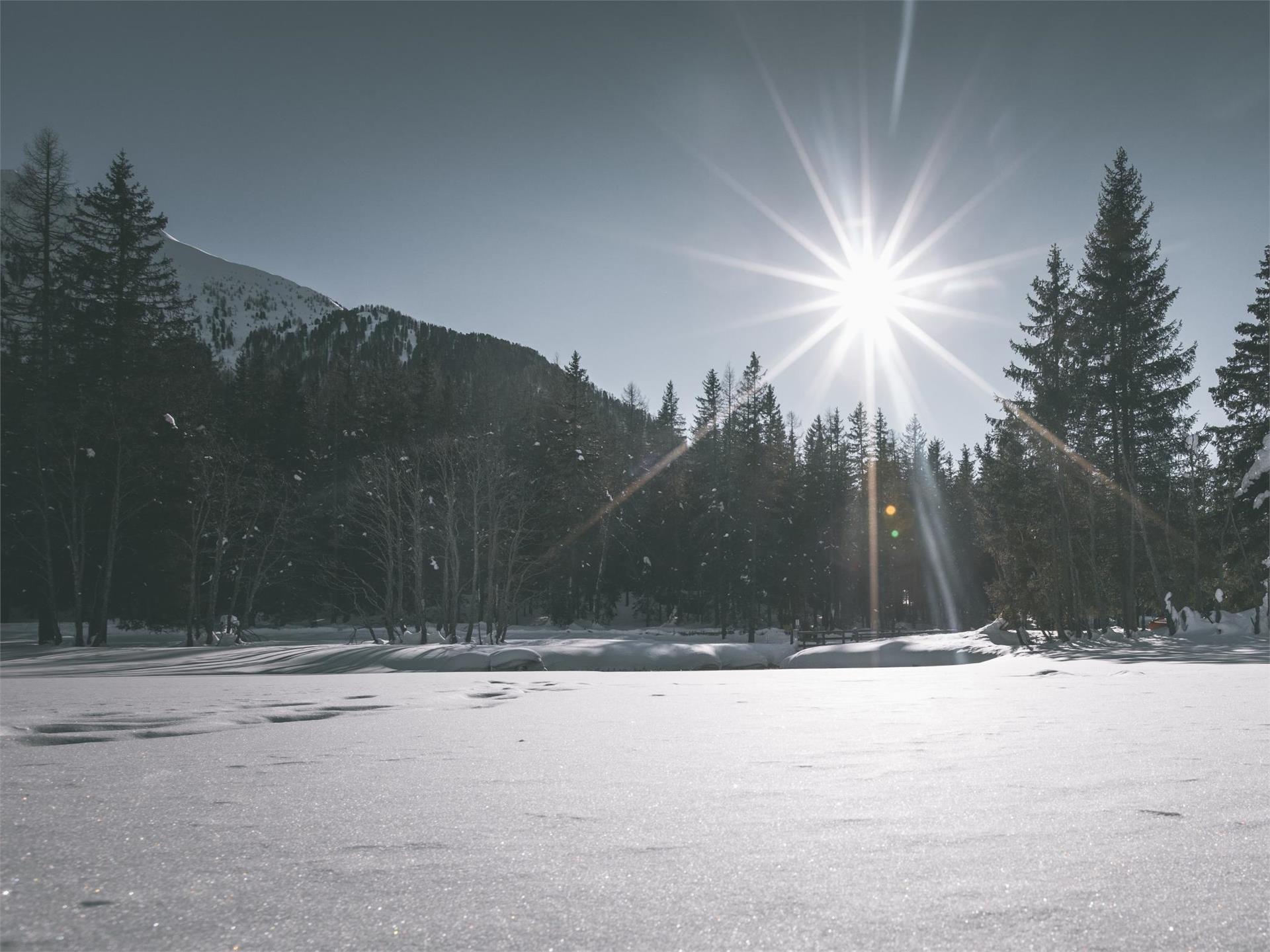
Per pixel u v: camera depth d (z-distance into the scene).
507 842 1.79
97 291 31.39
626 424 76.50
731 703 5.68
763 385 51.91
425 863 1.61
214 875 1.52
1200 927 1.25
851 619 63.31
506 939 1.20
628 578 55.16
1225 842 1.75
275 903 1.36
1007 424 30.59
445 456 35.88
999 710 4.92
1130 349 29.52
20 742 3.45
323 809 2.12
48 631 31.44
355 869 1.57
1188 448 31.56
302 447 48.62
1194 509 32.84
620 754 3.13
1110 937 1.21
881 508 62.28
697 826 1.93
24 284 30.83
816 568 54.91
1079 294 30.33
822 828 1.91
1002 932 1.22
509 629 43.22
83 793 2.34
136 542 31.75
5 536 31.64
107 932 1.22
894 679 9.87
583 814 2.06
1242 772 2.61
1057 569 25.80
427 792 2.36
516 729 4.00
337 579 42.41
